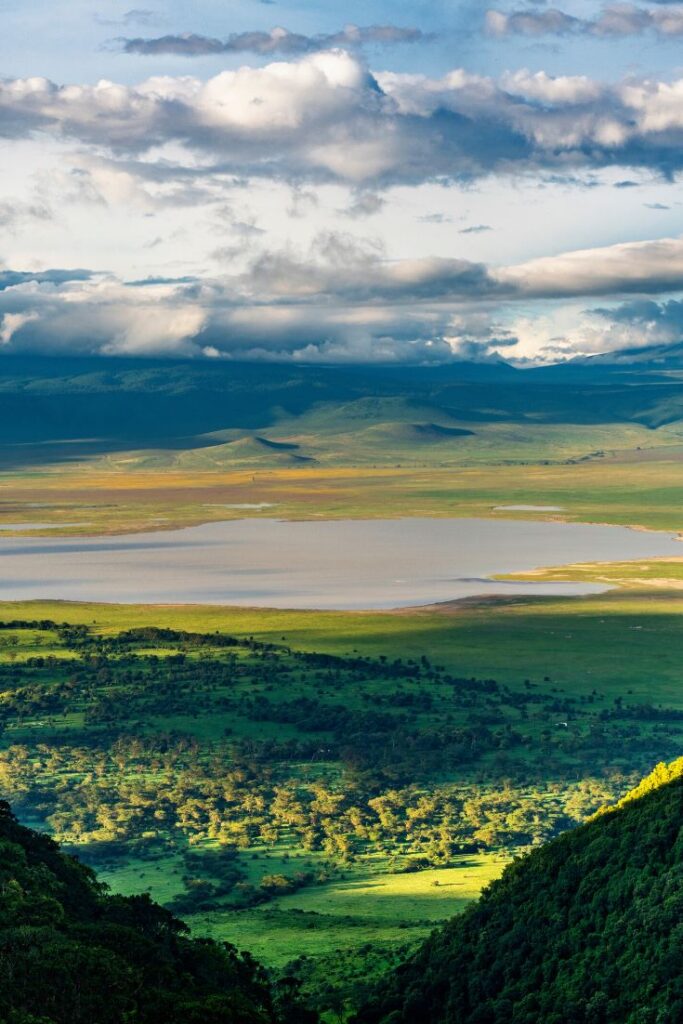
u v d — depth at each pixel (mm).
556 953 145875
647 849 153500
